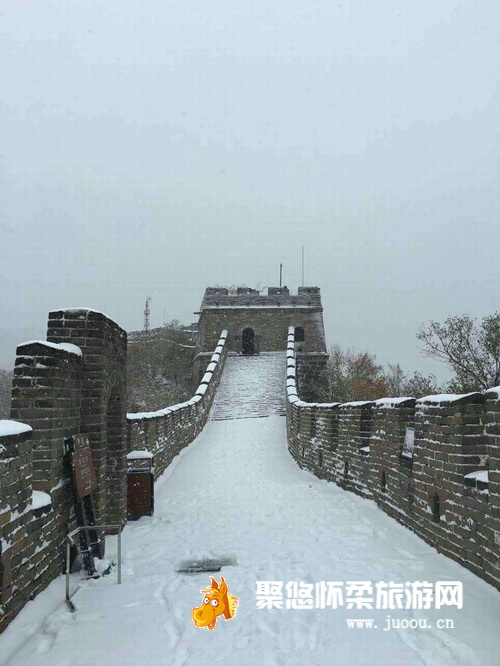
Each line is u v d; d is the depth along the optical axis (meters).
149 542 8.59
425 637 4.75
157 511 11.05
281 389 34.44
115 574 6.93
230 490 13.39
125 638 4.96
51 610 5.68
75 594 6.15
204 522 9.87
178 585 6.36
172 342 48.47
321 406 15.77
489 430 5.80
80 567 7.11
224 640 4.84
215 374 33.81
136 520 10.32
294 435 19.95
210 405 30.69
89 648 4.78
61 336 8.22
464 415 6.68
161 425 16.22
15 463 5.32
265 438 24.17
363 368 45.16
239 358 41.94
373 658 4.41
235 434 25.38
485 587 5.85
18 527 5.39
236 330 44.12
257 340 44.06
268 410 30.52
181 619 5.34
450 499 6.95
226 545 8.12
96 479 8.04
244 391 34.25
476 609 5.31
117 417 9.85
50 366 6.70
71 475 7.07
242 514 10.45
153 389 45.53
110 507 9.54
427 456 7.78
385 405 10.20
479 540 6.14
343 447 13.46
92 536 7.27
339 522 9.39
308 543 8.04
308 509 10.67
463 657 4.36
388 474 9.91
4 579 5.00
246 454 20.69
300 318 44.44
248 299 44.84
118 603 5.85
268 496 12.37
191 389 46.03
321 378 41.75
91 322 8.31
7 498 5.11
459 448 6.70
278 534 8.71
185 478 15.67
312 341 43.84
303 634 4.90
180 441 20.78
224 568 7.00
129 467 10.78
